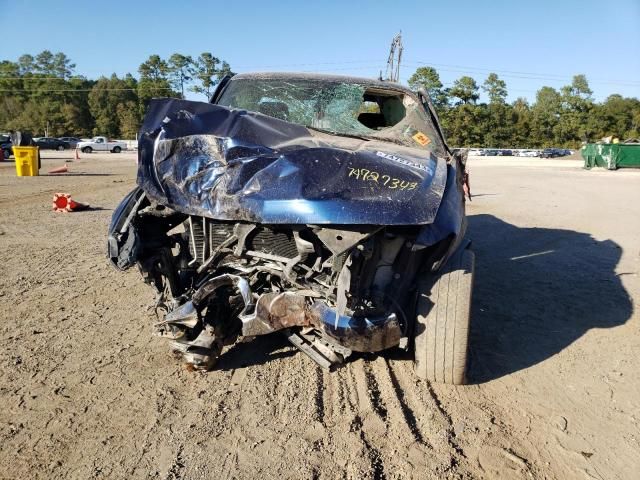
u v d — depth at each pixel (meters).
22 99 109.75
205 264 3.29
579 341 4.30
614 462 2.72
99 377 3.41
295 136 3.45
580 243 8.35
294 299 3.06
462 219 3.49
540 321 4.74
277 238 3.12
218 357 3.54
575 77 119.81
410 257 3.12
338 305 2.84
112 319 4.48
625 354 4.06
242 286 3.07
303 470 2.54
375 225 2.78
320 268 3.00
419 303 3.28
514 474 2.59
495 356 3.96
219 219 2.99
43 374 3.43
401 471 2.57
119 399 3.14
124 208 3.26
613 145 33.69
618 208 13.00
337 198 2.81
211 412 3.01
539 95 121.56
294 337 3.54
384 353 3.86
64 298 5.04
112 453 2.63
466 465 2.63
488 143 96.50
